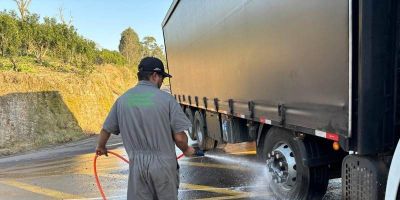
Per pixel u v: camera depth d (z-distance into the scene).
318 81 3.73
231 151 9.49
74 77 27.92
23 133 19.02
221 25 6.79
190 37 9.61
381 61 3.18
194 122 10.46
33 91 22.22
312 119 3.90
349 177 3.55
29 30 30.11
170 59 13.88
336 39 3.39
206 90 8.39
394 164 3.04
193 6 8.95
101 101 29.17
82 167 9.49
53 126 20.91
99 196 6.46
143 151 3.26
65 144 17.98
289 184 4.80
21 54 30.89
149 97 3.29
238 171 7.27
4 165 12.23
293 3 4.12
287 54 4.33
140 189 3.26
